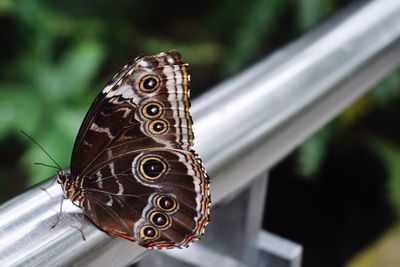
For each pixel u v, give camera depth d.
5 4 1.67
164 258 0.60
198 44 1.86
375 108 1.68
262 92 0.57
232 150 0.55
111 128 0.60
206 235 0.60
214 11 1.71
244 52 1.59
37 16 1.72
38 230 0.50
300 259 0.61
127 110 0.60
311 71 0.58
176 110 0.59
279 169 1.74
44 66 1.71
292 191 1.75
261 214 0.60
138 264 0.61
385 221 1.70
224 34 1.76
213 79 1.89
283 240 0.60
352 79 0.60
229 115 0.56
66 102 1.65
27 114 1.61
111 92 0.60
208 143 0.55
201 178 0.55
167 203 0.59
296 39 0.60
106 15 1.91
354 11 0.62
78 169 0.60
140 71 0.59
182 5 2.09
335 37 0.60
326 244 1.67
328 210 1.73
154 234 0.58
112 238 0.53
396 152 1.60
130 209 0.60
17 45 1.75
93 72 1.72
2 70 1.74
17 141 1.80
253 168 0.57
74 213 0.52
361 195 1.75
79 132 0.59
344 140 1.69
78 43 1.78
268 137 0.56
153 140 0.60
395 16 0.62
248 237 0.59
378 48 0.61
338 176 1.77
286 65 0.58
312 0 1.49
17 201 0.51
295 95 0.57
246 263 0.60
